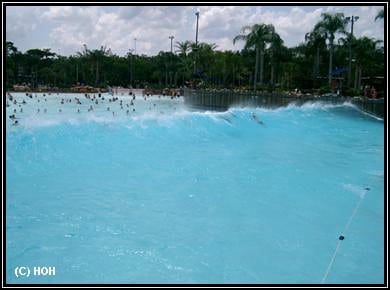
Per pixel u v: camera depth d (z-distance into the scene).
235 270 6.12
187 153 14.35
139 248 6.75
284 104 32.84
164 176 11.30
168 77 83.06
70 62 82.44
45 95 52.50
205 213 8.54
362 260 6.61
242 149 15.81
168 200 9.30
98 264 6.11
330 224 8.13
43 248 6.55
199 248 6.84
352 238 7.48
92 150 13.38
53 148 12.81
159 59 82.88
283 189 10.47
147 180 10.83
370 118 28.86
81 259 6.26
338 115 28.80
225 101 35.00
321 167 13.25
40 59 86.00
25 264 6.00
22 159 11.38
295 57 54.47
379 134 21.97
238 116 23.00
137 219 8.05
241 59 57.59
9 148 11.88
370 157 15.34
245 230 7.69
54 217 7.88
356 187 10.85
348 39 45.09
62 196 9.11
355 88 40.75
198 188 10.32
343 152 16.33
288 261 6.50
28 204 8.43
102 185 10.16
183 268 6.12
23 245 6.60
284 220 8.30
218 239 7.23
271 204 9.24
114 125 16.88
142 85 88.94
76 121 16.64
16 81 82.75
